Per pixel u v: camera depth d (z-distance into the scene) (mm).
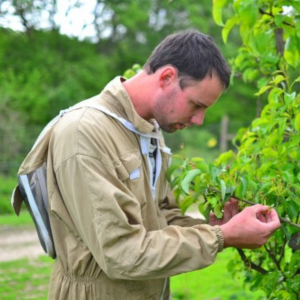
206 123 23734
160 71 2355
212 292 5988
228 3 2494
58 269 2508
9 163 15938
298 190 2428
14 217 12797
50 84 22250
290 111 2648
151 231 2316
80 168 2236
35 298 6332
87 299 2420
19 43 22250
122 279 2295
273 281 2725
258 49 2582
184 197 2498
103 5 23547
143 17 23344
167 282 2684
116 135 2365
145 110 2428
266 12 2570
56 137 2328
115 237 2193
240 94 24141
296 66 2666
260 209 2311
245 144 2867
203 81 2309
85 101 2473
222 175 2389
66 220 2381
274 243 3160
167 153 2662
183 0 22828
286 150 2658
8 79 20969
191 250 2215
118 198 2217
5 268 7930
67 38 23297
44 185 2449
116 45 24828
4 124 16312
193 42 2334
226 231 2273
